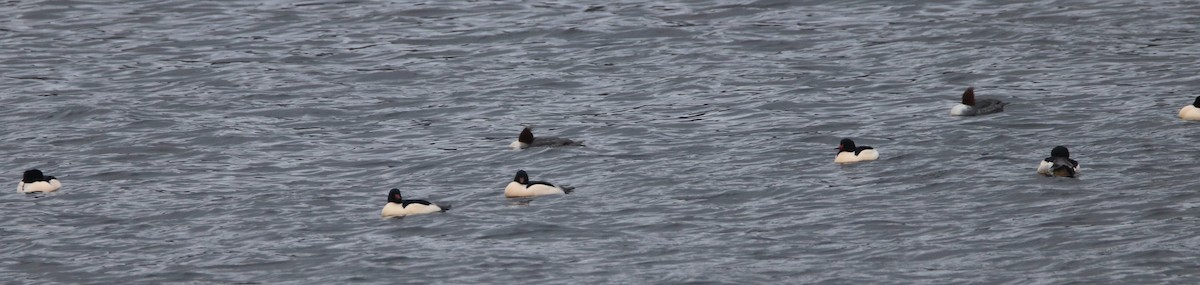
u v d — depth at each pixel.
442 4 66.75
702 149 41.78
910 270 30.08
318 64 56.28
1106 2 61.59
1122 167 37.50
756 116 46.12
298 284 30.39
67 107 49.31
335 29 62.44
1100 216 33.22
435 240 33.19
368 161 41.81
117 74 54.94
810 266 30.58
